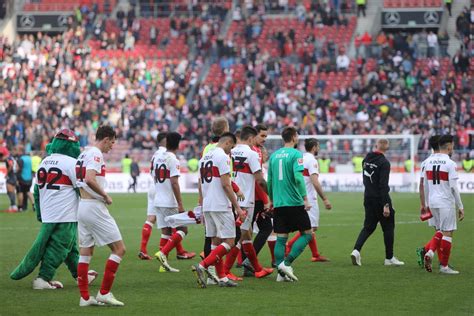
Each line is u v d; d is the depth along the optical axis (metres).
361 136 128.88
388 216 48.16
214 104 146.00
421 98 144.00
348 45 163.12
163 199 49.22
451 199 45.03
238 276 44.81
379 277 43.97
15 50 164.00
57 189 40.34
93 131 143.62
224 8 172.12
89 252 36.12
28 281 43.06
